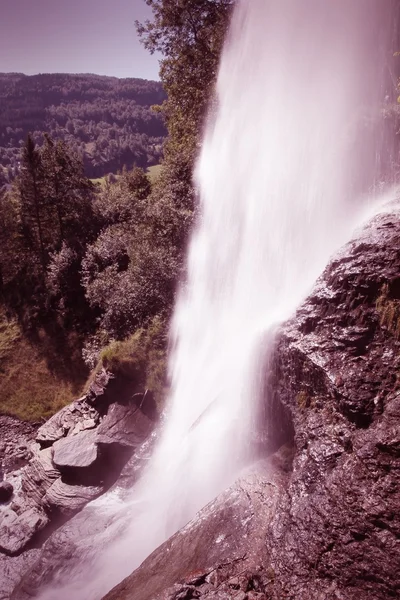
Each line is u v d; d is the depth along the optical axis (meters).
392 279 7.01
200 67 22.20
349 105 12.56
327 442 6.45
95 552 11.89
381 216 8.63
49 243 40.38
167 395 17.66
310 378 7.30
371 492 5.44
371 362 6.68
